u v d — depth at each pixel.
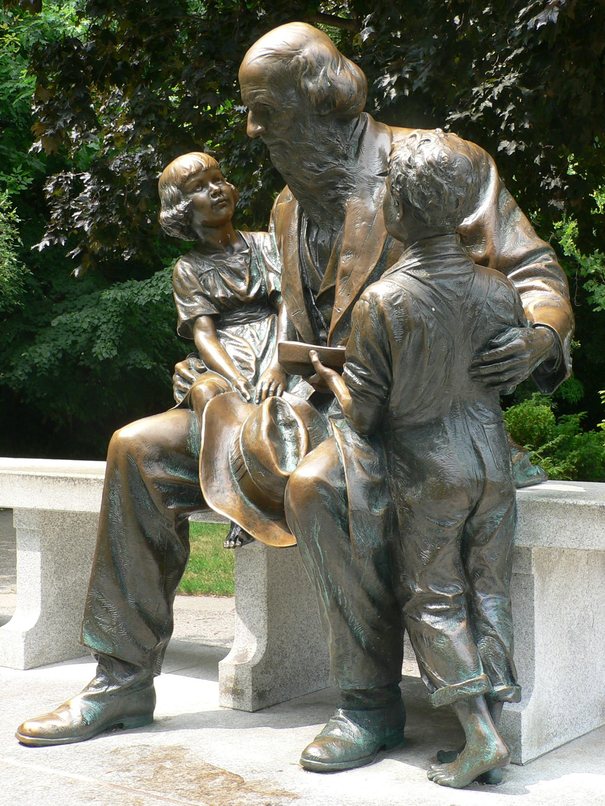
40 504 4.15
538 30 5.86
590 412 17.58
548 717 3.21
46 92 8.38
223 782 2.91
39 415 16.06
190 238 3.93
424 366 2.79
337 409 3.42
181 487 3.35
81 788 2.88
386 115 6.87
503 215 3.30
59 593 4.43
